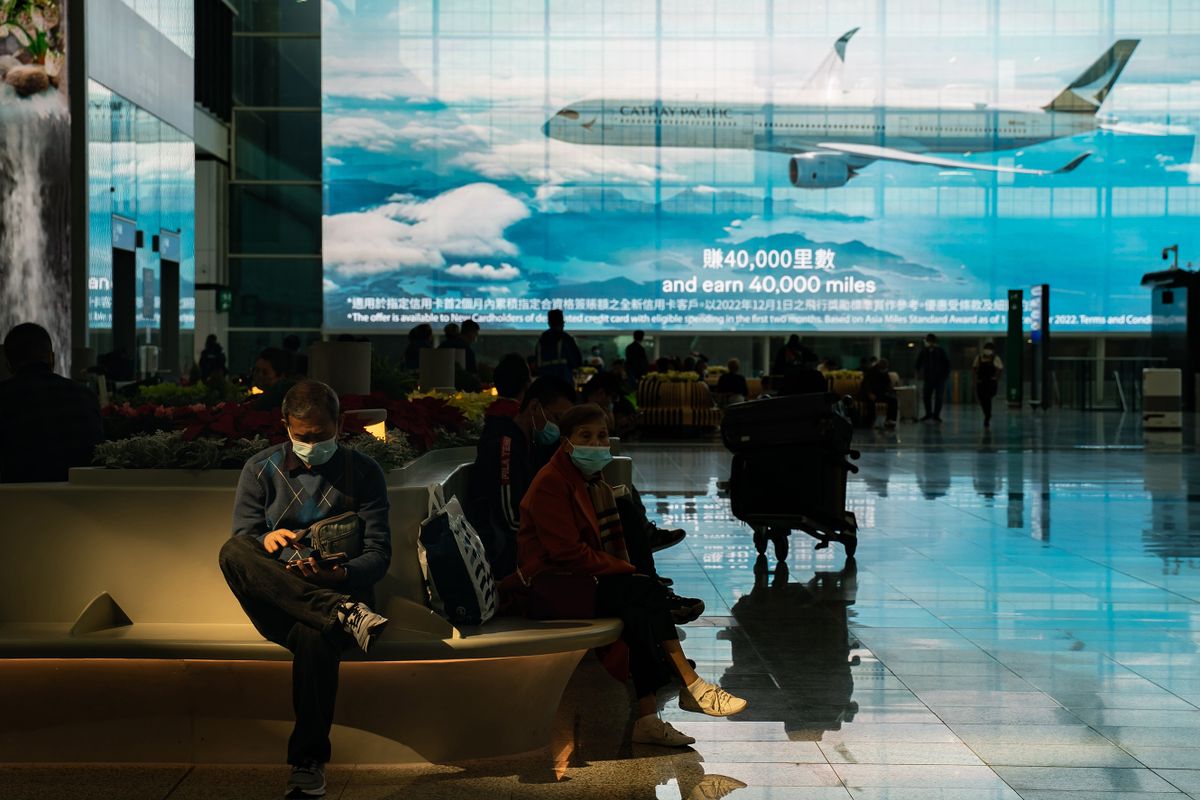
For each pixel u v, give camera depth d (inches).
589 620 196.9
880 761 183.0
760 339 1393.9
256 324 1400.1
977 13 1379.2
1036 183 1390.3
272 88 1402.6
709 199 1379.2
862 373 1117.7
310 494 174.2
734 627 278.4
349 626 165.9
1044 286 1293.1
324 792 170.1
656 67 1371.8
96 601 184.4
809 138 1382.9
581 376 975.6
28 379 241.4
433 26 1354.6
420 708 182.4
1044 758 184.4
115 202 843.4
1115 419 1176.8
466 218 1364.4
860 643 262.1
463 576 187.3
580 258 1374.3
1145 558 375.2
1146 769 179.2
